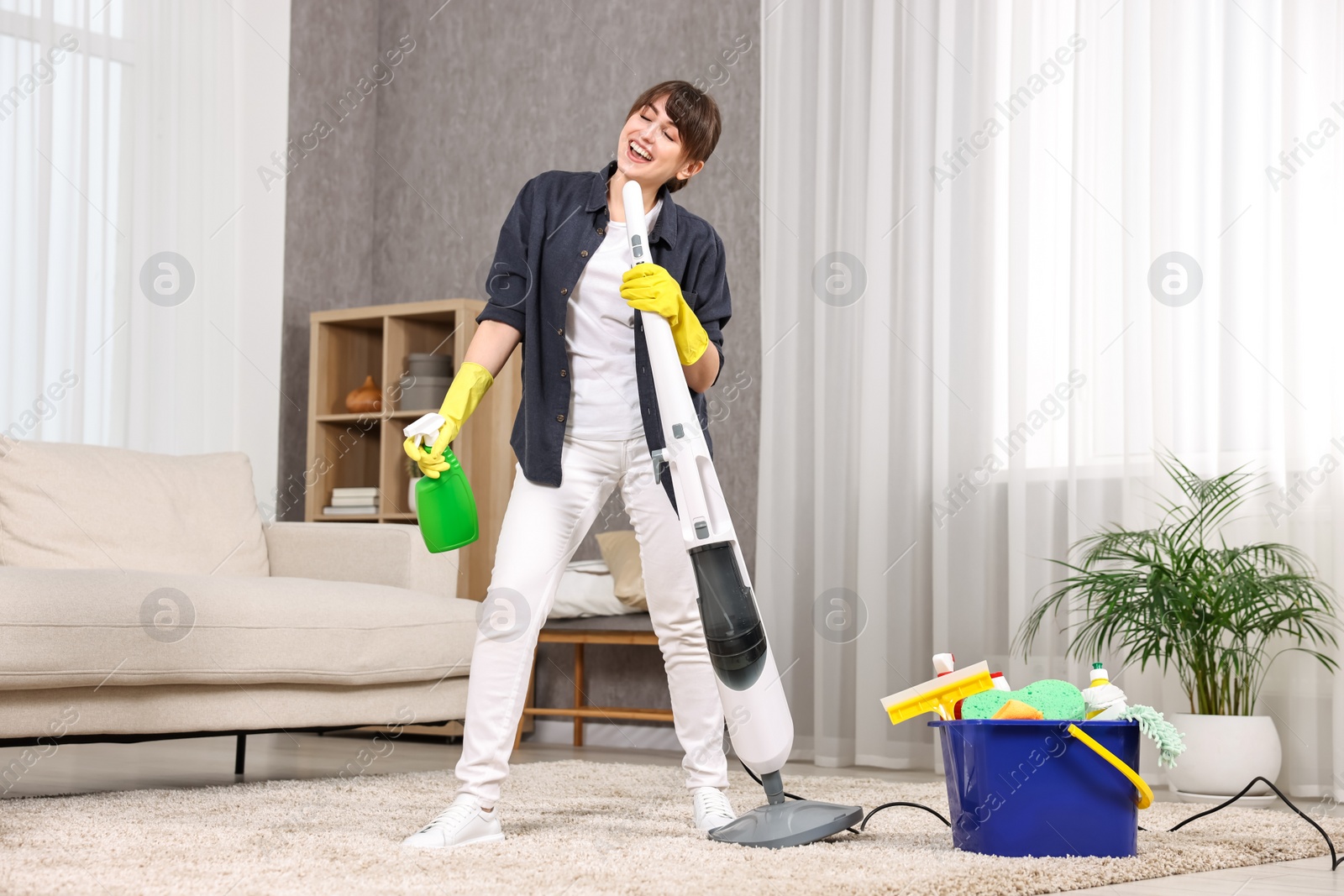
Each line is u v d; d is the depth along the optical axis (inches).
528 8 187.8
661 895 53.6
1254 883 62.6
